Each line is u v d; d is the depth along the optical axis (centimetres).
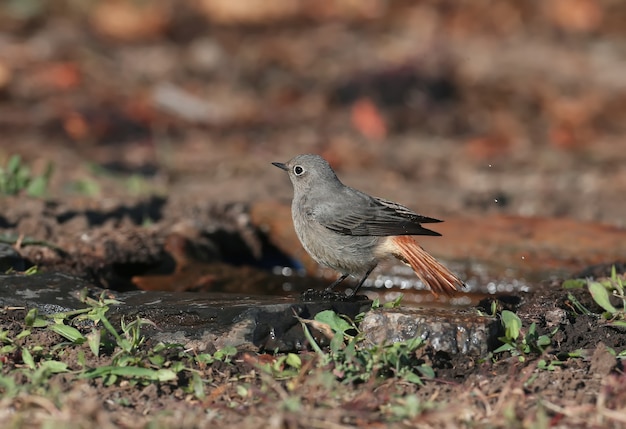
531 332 871
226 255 1320
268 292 1210
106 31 2342
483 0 2502
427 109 2039
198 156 1778
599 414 741
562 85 2116
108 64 2175
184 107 2014
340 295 1024
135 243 1206
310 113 2034
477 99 2075
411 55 2205
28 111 1925
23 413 722
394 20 2459
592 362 837
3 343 855
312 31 2412
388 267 1257
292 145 1861
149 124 1934
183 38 2358
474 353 858
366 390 778
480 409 760
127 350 831
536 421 734
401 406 755
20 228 1202
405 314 875
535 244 1288
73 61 2158
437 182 1666
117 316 910
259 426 720
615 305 1011
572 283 1059
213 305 923
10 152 1720
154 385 787
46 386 774
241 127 1956
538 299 1019
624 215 1473
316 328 887
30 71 2086
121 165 1697
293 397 755
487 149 1847
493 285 1229
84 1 2445
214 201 1415
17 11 2362
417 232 998
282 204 1405
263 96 2097
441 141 1922
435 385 806
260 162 1756
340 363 823
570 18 2406
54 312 928
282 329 887
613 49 2302
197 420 733
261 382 813
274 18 2464
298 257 1306
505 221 1379
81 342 855
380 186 1620
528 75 2161
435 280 998
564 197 1567
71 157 1722
